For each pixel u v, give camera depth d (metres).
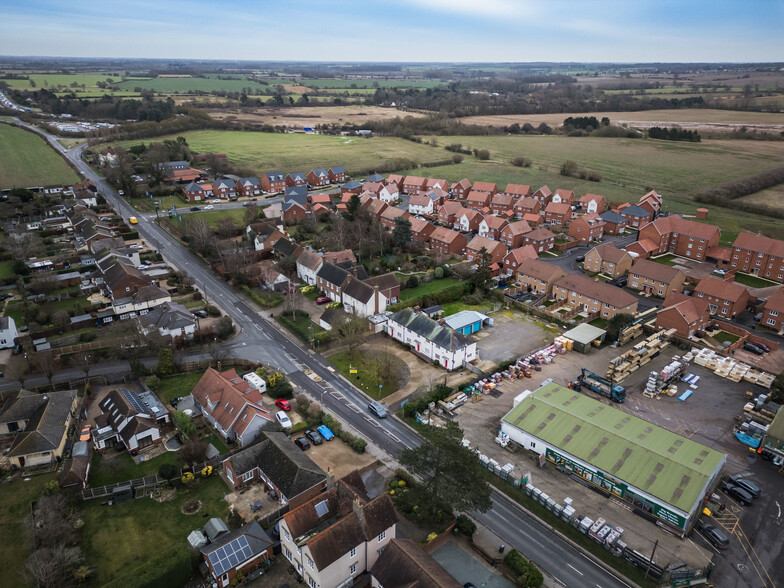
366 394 87.25
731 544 59.72
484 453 74.00
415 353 99.31
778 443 71.12
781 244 128.88
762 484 68.25
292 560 56.03
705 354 96.75
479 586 54.84
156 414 77.12
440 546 59.94
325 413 80.25
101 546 58.16
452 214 174.38
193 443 69.50
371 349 100.31
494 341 103.81
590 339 100.75
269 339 103.38
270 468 66.00
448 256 144.88
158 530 60.28
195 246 143.38
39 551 54.31
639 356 94.94
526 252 135.12
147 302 109.69
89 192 179.00
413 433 78.31
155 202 188.38
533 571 54.75
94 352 93.94
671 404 84.19
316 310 115.69
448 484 58.78
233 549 54.81
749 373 90.44
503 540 60.62
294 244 136.88
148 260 136.75
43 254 135.88
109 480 67.81
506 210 184.75
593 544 60.09
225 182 198.38
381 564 51.31
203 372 92.31
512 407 84.00
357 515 54.53
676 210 185.88
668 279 120.25
